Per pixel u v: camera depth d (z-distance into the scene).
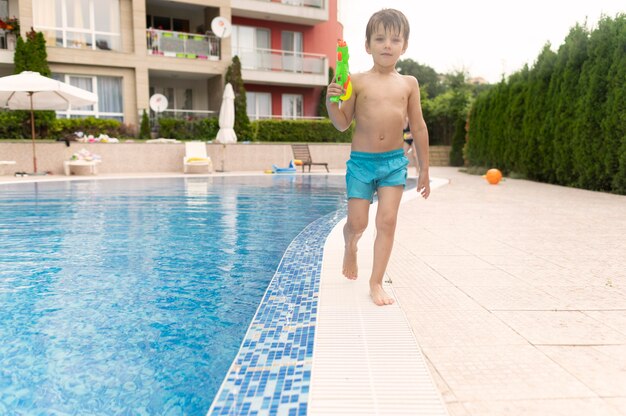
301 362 1.91
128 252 4.16
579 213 6.42
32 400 1.76
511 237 4.65
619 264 3.55
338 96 2.41
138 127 19.03
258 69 22.53
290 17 23.33
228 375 1.80
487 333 2.17
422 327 2.25
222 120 17.05
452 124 25.19
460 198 8.30
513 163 14.18
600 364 1.84
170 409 1.70
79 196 8.45
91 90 18.80
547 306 2.57
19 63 16.14
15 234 4.95
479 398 1.58
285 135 21.47
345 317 2.34
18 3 17.64
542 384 1.68
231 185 11.01
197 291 3.07
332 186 10.87
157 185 10.81
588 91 10.00
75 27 18.50
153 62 19.41
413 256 3.80
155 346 2.23
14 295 2.97
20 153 12.96
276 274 3.36
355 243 2.79
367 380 1.69
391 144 2.58
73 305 2.80
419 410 1.49
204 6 20.92
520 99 13.55
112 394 1.80
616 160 9.37
